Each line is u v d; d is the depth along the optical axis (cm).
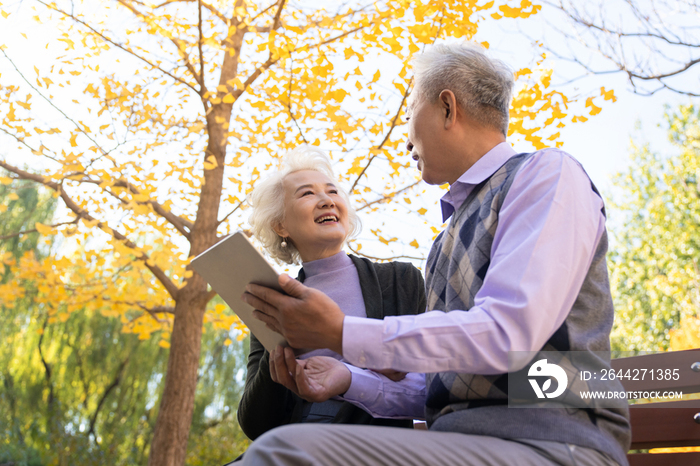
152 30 444
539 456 85
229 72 521
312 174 192
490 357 85
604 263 104
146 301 538
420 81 133
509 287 88
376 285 173
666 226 1215
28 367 955
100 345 988
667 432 170
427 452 84
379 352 88
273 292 99
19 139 432
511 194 105
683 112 1248
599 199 104
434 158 130
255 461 80
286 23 449
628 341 1185
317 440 82
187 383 472
